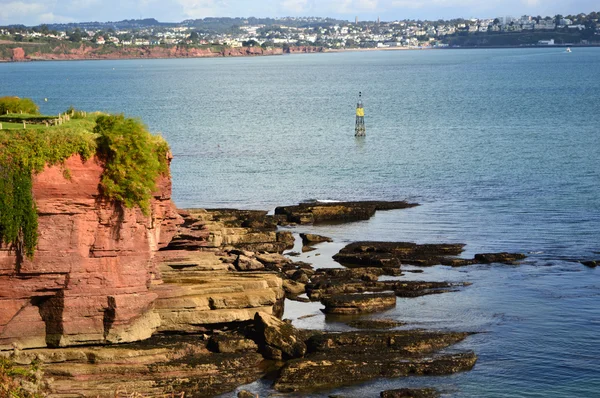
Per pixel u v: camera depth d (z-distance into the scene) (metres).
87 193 53.12
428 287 74.81
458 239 92.44
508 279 77.75
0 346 53.00
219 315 59.22
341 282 75.19
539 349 61.12
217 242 79.00
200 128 198.25
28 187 51.53
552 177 127.19
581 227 96.25
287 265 80.50
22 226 51.69
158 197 59.53
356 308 68.62
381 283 75.00
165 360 54.72
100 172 53.56
